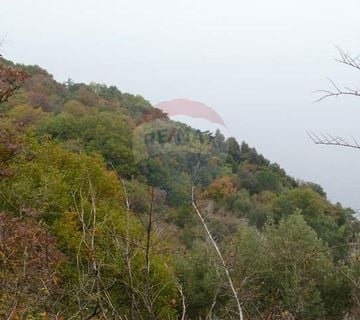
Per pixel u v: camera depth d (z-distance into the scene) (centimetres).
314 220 2312
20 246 422
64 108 4519
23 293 339
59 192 1305
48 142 1753
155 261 766
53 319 314
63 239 1076
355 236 388
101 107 4472
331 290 1304
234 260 300
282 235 1334
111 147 1738
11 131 1169
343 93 294
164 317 591
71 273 676
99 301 267
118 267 295
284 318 325
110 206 1360
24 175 1308
